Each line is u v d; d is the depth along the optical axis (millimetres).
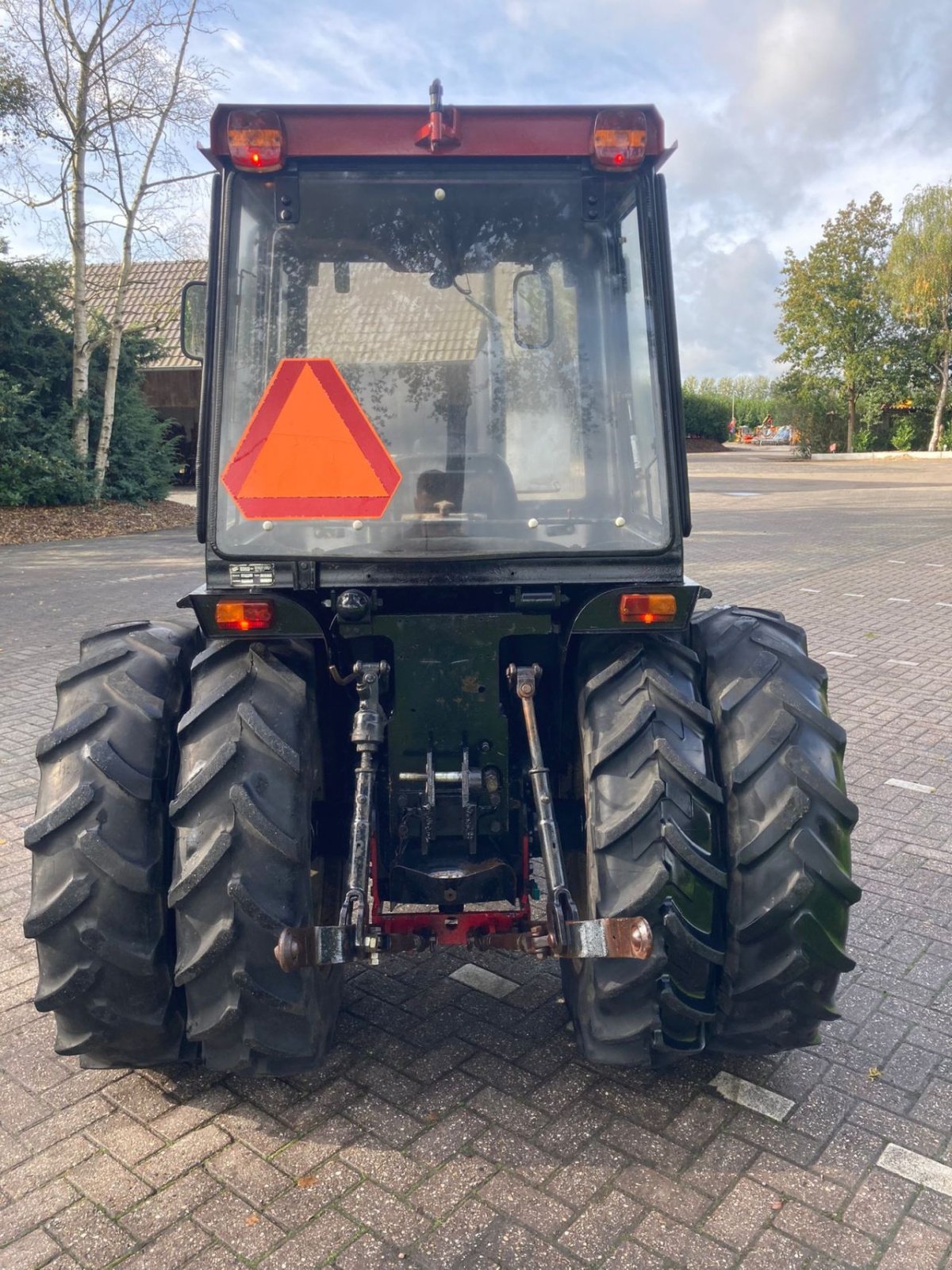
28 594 10969
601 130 2465
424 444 2578
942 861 4379
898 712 6527
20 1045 3102
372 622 2578
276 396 2549
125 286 18328
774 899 2451
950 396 41781
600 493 2602
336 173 2539
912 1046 3076
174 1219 2383
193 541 15633
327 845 3039
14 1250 2301
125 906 2436
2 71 16359
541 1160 2559
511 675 2545
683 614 2551
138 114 17328
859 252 40625
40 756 2545
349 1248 2291
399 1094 2816
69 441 18375
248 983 2373
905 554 13250
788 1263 2250
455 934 2619
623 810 2449
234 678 2553
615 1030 2518
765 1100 2799
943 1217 2391
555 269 2578
